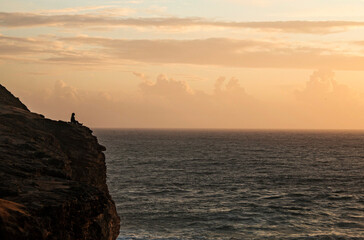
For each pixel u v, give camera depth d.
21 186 24.25
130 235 45.16
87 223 25.02
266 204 62.50
